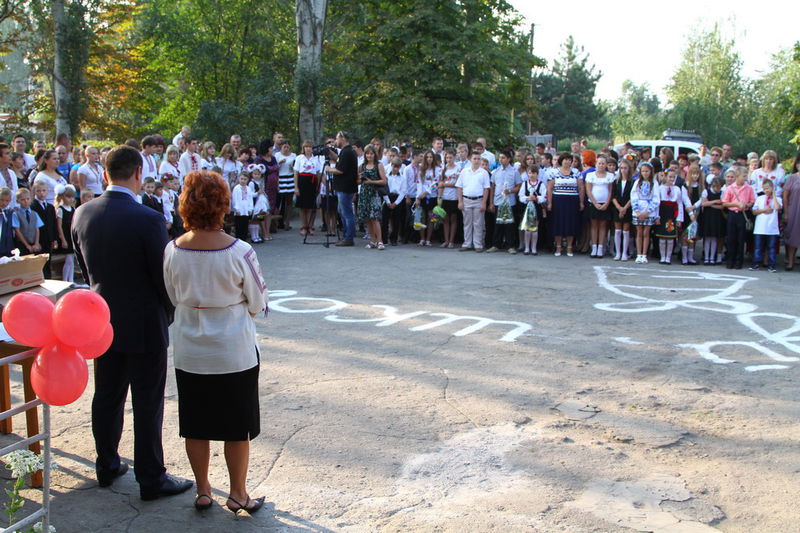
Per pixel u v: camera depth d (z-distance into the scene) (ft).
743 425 15.81
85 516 11.80
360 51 73.36
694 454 14.34
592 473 13.47
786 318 25.59
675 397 17.54
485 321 24.82
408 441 14.80
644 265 37.27
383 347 21.59
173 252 11.34
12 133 77.15
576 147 46.88
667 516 11.89
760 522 11.73
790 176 36.42
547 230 40.75
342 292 29.60
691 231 37.19
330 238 46.52
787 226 36.14
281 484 12.96
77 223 12.51
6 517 11.62
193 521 11.67
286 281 31.99
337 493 12.62
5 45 69.26
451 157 42.55
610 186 38.75
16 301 9.87
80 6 64.59
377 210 41.52
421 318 25.23
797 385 18.48
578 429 15.53
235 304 11.48
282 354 20.83
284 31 81.00
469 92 71.56
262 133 67.82
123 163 12.41
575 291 30.19
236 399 11.51
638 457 14.19
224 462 13.99
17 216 28.25
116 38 75.82
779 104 79.92
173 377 18.90
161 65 82.33
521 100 79.77
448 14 71.20
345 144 42.68
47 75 69.62
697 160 38.88
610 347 21.80
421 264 36.73
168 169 36.96
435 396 17.42
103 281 12.16
